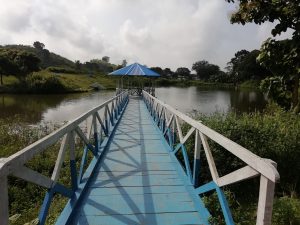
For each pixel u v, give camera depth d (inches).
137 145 267.4
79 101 1384.1
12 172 75.5
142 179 182.1
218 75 3890.3
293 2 219.0
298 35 219.9
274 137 281.3
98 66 4372.5
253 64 2800.2
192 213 141.0
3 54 1873.8
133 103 694.5
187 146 256.4
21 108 1085.8
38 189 263.0
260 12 232.7
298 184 242.5
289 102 280.2
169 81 3491.6
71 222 129.8
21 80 1865.2
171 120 245.3
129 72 778.2
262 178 76.9
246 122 297.0
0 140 423.8
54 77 1907.0
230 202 200.1
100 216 135.6
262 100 1496.1
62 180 258.5
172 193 162.1
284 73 239.8
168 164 212.1
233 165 239.3
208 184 133.0
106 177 184.4
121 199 153.6
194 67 4534.9
